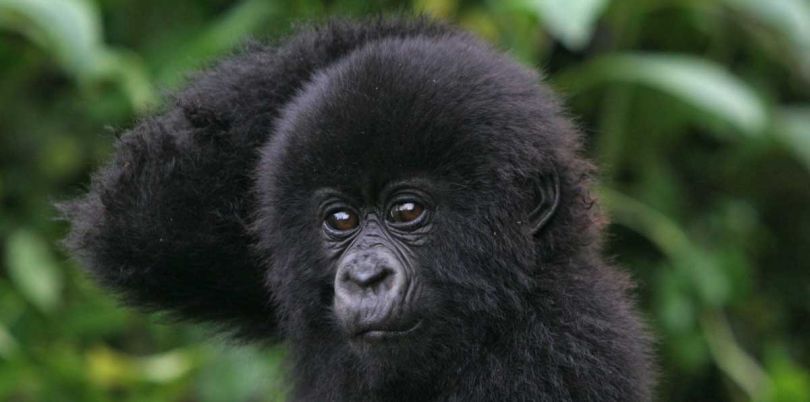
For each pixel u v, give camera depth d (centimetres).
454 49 1143
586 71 1797
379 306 1088
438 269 1107
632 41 1945
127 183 1238
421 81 1089
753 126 1712
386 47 1137
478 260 1103
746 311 2006
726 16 1973
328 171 1101
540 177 1124
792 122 1922
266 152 1170
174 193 1228
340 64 1155
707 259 1853
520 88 1141
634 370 1124
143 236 1232
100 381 1717
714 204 2002
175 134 1236
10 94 1953
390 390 1158
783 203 2111
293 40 1267
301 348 1207
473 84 1103
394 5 1770
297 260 1150
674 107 1894
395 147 1080
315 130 1101
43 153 1944
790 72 2048
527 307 1124
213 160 1232
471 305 1115
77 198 1321
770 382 1744
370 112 1083
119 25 1967
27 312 1809
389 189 1097
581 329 1109
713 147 2048
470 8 1873
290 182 1128
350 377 1177
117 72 1812
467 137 1085
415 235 1106
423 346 1121
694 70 1736
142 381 1733
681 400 1972
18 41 1909
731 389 1911
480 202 1095
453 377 1141
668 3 1902
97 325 1809
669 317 1828
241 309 1289
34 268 1784
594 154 1709
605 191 1795
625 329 1136
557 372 1102
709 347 1891
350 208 1116
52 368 1698
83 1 1698
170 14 1967
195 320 1302
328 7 1823
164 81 1806
